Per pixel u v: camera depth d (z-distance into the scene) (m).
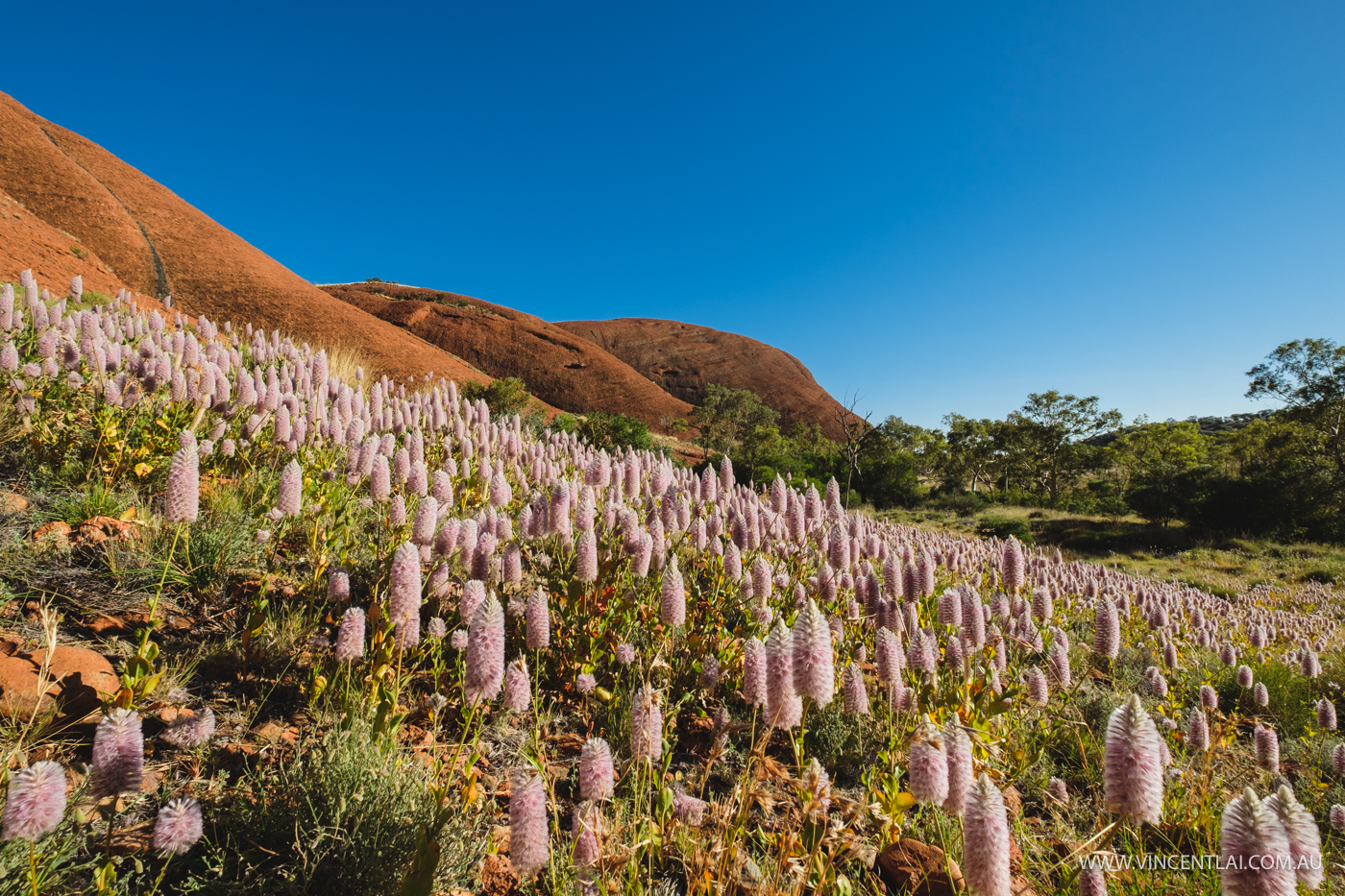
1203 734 3.38
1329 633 11.06
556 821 2.12
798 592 4.57
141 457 4.41
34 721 2.14
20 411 4.36
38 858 1.66
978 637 3.19
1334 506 27.23
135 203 56.09
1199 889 2.46
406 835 2.09
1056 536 29.33
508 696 2.32
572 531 4.17
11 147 52.25
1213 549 25.97
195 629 3.15
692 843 2.21
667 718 3.16
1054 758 4.11
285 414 4.66
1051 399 55.22
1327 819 3.79
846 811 2.38
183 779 2.25
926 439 61.75
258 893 1.89
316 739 2.61
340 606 3.57
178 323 9.09
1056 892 2.40
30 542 3.22
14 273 17.81
